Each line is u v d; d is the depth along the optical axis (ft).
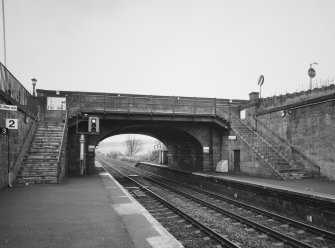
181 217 39.75
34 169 52.80
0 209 31.17
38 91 82.48
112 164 186.70
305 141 63.26
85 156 84.02
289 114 68.69
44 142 62.13
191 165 104.99
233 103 92.73
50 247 19.93
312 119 61.46
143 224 26.00
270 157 68.33
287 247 28.07
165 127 92.73
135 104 82.69
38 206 32.81
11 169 48.01
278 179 59.11
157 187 76.18
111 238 21.98
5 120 44.19
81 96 80.53
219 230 33.88
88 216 28.60
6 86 48.03
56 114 78.89
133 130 107.86
